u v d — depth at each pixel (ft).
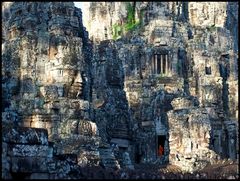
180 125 212.02
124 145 225.56
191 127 212.02
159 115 232.53
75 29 185.16
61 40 177.68
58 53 176.96
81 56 179.73
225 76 270.87
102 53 242.78
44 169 113.29
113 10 293.64
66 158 124.26
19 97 173.99
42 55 177.78
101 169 139.23
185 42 265.13
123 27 284.00
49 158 116.98
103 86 231.50
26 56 176.55
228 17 294.66
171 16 267.59
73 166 123.13
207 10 281.95
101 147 170.91
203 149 209.67
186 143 208.95
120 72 247.09
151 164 210.38
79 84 177.06
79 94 177.27
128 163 196.03
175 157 206.18
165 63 253.65
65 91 175.32
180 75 256.52
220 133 252.21
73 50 178.40
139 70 250.98
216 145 249.34
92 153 163.43
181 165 202.28
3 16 200.75
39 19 182.09
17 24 181.88
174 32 262.67
